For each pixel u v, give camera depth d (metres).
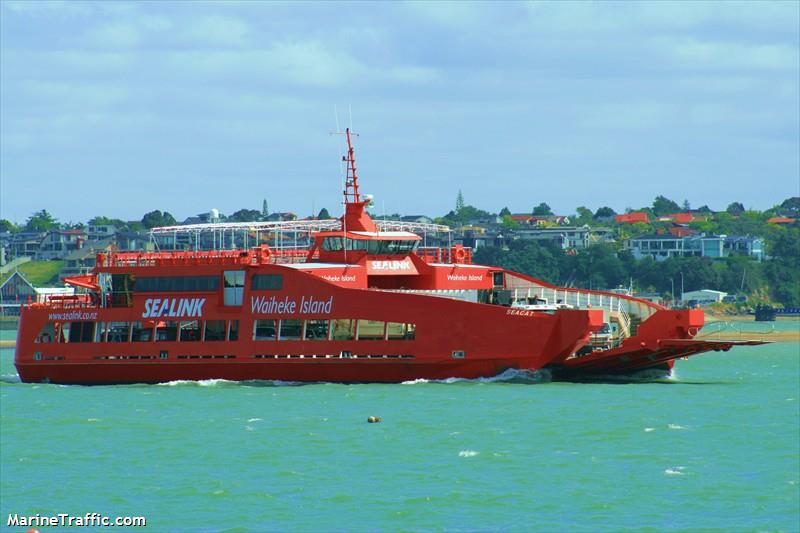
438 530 144.75
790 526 145.12
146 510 156.00
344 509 154.38
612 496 159.62
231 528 146.62
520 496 159.75
